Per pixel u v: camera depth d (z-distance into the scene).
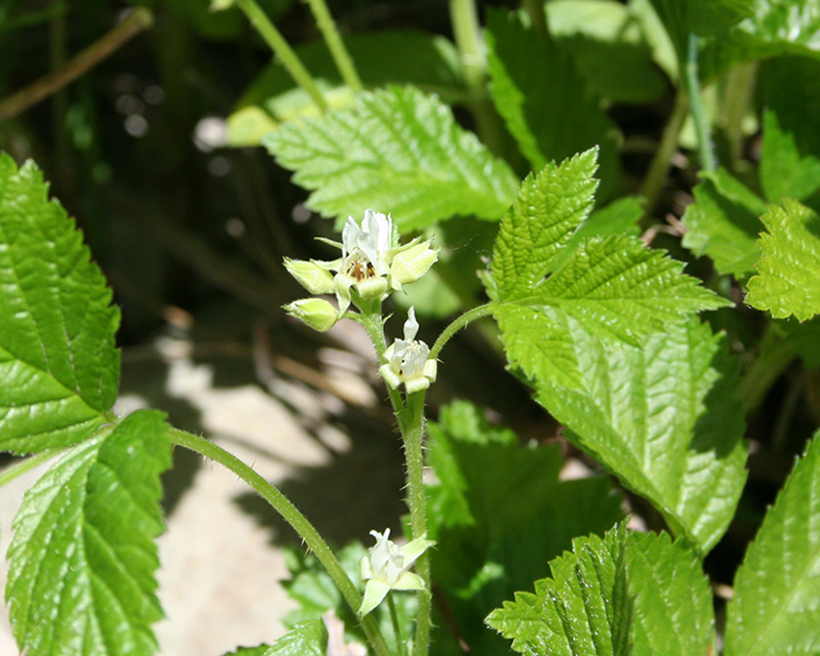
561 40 0.44
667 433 0.29
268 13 0.52
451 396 0.43
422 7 0.57
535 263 0.25
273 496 0.24
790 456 0.38
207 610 0.37
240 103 0.42
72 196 0.53
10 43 0.54
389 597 0.26
